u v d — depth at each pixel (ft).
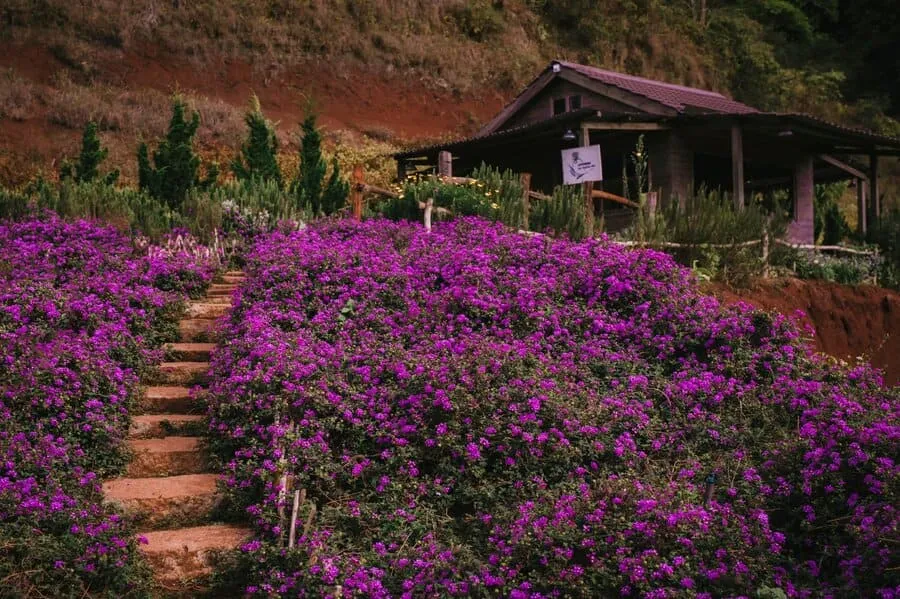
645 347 30.25
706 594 17.90
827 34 172.96
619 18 132.98
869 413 24.36
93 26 91.09
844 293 50.52
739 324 30.17
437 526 21.45
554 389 25.07
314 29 104.99
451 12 119.55
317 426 23.85
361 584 18.83
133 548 20.07
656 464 23.84
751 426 25.98
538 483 22.17
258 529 21.22
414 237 39.47
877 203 67.62
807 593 18.53
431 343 29.01
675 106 58.44
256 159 58.59
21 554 18.94
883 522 19.08
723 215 45.21
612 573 18.69
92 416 24.11
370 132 96.17
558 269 34.42
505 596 18.66
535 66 117.29
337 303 32.63
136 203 46.01
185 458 24.70
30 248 37.37
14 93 78.89
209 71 94.99
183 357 30.86
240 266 42.78
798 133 58.39
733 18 152.46
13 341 26.50
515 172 66.08
